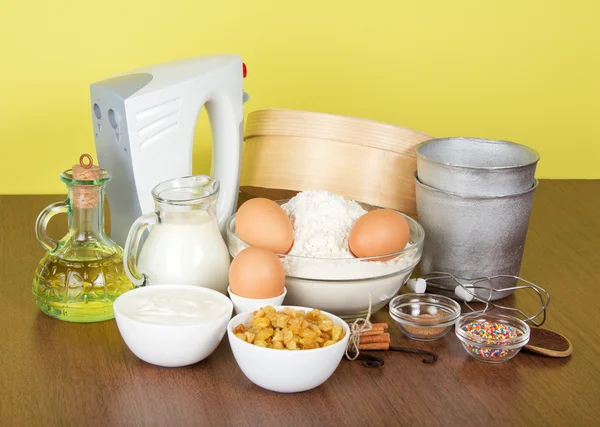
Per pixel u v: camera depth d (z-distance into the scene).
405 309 1.10
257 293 0.98
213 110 1.24
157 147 1.14
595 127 2.05
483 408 0.91
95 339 1.04
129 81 1.15
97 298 1.06
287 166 1.32
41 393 0.91
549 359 1.02
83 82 1.79
